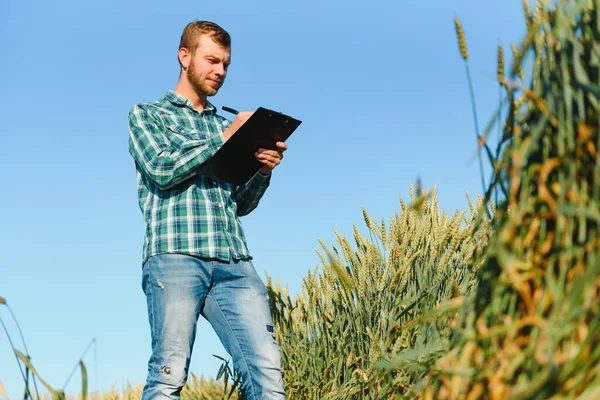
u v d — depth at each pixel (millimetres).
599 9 949
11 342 1144
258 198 2590
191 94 2605
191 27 2580
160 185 2275
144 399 2178
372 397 2273
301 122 2312
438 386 1118
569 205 875
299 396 2680
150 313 2271
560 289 860
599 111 900
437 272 2219
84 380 1079
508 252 923
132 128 2412
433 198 2549
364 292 2535
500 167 988
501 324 945
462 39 1045
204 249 2271
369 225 2570
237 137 2172
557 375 805
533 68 1000
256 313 2312
